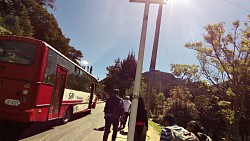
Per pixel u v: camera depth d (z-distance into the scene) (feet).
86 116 69.36
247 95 95.14
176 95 142.51
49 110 35.27
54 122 46.21
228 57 71.92
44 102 32.55
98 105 138.92
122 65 341.21
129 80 305.32
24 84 29.55
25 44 30.53
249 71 68.44
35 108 30.17
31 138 29.76
